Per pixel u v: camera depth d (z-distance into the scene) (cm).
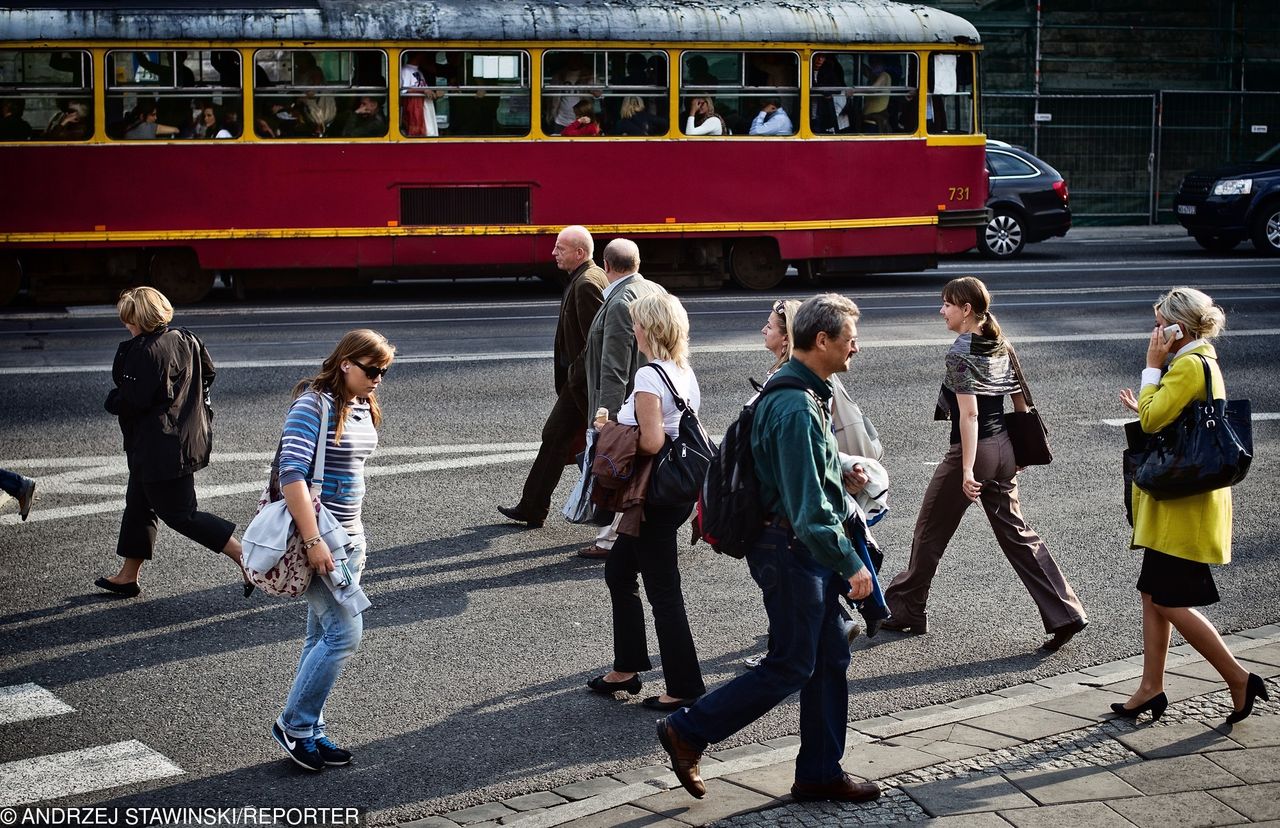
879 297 1970
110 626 725
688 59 1995
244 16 1848
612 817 505
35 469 1033
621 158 1984
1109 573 820
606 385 803
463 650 699
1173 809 491
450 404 1255
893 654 695
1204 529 564
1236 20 3341
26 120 1814
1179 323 580
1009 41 3253
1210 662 569
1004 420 696
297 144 1878
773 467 508
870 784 514
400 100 1906
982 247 2489
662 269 2064
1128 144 3281
